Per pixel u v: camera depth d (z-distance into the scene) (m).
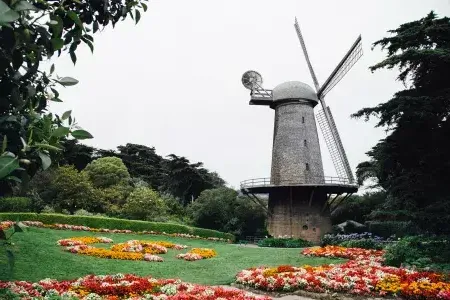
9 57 2.90
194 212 44.66
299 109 37.53
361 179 33.50
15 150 3.24
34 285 9.59
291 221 35.34
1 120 3.04
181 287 11.17
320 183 34.00
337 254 20.73
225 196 44.81
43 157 3.02
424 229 16.72
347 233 38.12
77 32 3.85
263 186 34.91
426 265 14.48
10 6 2.38
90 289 10.18
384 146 17.39
